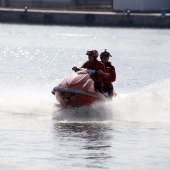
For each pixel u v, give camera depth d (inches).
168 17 7111.2
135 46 4867.1
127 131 1568.7
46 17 7372.1
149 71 3193.9
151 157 1301.7
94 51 1809.8
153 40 5472.4
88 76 1771.7
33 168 1192.8
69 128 1587.1
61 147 1364.4
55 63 3577.8
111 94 1835.6
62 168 1198.3
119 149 1364.4
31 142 1403.8
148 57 4020.7
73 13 7322.8
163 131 1578.5
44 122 1656.0
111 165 1232.2
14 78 2701.8
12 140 1419.8
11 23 7411.4
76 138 1462.8
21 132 1514.5
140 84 2645.2
